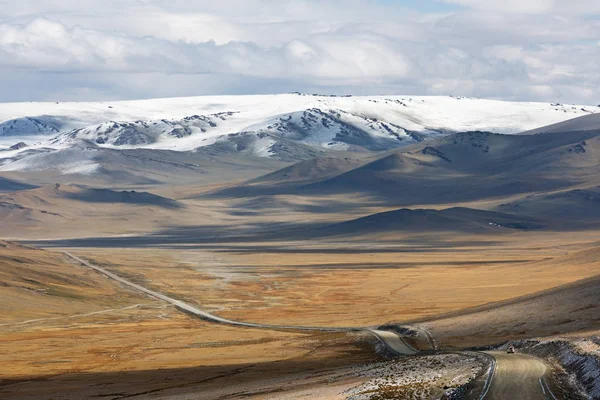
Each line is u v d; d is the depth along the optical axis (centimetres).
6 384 11125
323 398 7119
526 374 7419
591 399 6222
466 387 6831
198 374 11088
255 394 8219
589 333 9838
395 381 7669
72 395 9556
